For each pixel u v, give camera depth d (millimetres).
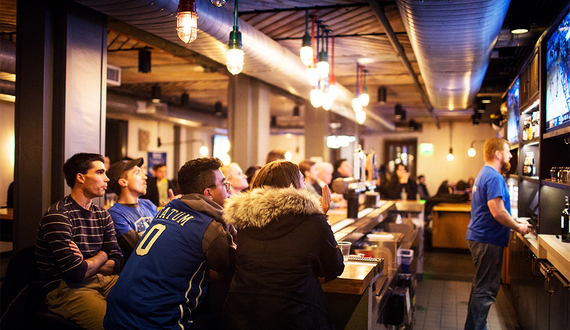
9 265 2707
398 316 3438
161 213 2328
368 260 2777
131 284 2074
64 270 2523
